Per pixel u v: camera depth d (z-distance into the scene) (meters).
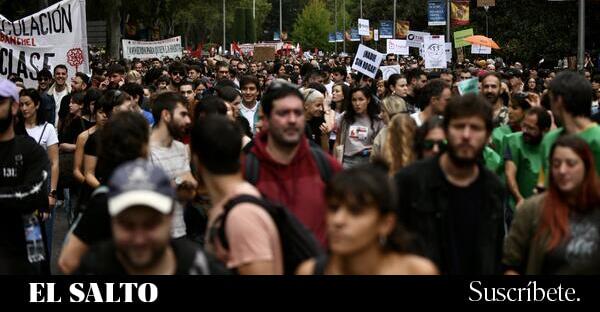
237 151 5.53
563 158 5.78
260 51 44.25
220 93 11.71
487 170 6.35
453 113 6.09
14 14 49.47
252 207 5.25
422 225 6.21
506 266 6.22
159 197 4.29
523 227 6.11
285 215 5.38
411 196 6.27
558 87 7.45
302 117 6.95
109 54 59.75
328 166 7.05
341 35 99.19
